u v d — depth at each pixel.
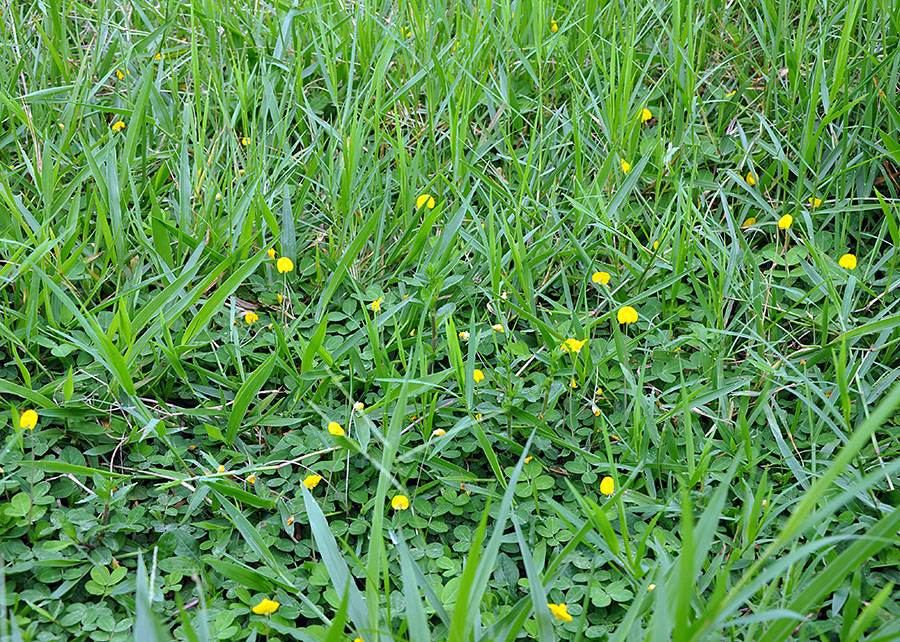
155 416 1.04
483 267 1.16
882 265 1.16
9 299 1.11
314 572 0.94
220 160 1.27
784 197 1.23
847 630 0.85
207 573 0.94
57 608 0.91
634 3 1.37
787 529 0.75
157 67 1.40
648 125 1.33
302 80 1.33
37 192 1.18
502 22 1.35
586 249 1.17
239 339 1.10
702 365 1.07
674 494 0.99
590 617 0.92
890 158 1.22
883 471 0.77
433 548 0.97
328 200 1.22
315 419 1.05
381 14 1.42
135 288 1.03
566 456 1.04
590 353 1.09
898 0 1.27
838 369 0.98
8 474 0.98
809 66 1.30
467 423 0.99
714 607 0.76
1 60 1.31
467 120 1.23
